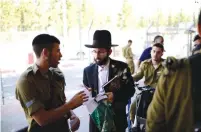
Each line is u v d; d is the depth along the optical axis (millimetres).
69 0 18609
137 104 3717
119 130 2668
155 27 18781
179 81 1202
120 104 2635
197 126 1172
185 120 1189
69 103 2158
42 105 2068
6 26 17250
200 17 1262
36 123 2139
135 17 22766
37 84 2092
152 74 3848
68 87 8781
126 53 10812
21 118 5516
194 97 1178
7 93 8133
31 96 2037
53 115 2074
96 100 2516
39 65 2150
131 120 3980
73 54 16859
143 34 18391
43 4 18312
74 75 11773
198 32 1273
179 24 16844
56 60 2211
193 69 1192
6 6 17531
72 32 18141
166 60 1269
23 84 2041
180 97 1197
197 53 1245
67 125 2395
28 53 13664
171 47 15922
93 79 2764
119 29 20359
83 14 20031
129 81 2697
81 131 4594
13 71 12320
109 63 2742
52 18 18516
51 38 2176
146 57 5121
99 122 2498
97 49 2678
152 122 1296
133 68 10758
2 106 6504
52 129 2199
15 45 14883
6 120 5371
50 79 2232
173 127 1226
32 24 18172
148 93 3600
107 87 2646
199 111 1174
